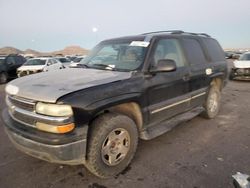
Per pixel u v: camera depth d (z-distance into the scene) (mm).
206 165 3223
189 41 4547
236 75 12055
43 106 2477
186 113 4453
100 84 2783
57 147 2422
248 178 2105
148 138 3412
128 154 3109
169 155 3539
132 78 3139
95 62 3918
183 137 4258
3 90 10875
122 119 2932
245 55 13203
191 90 4332
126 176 2980
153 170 3113
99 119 2789
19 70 14750
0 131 4633
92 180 2898
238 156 3484
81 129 2523
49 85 2734
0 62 14555
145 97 3275
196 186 2742
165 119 3863
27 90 2674
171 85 3758
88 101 2553
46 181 2879
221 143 3979
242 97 8055
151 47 3555
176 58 4043
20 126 2723
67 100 2434
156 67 3355
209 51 5102
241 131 4562
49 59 15945
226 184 2771
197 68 4457
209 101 5117
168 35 4031
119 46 3881
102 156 2801
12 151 3719
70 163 2596
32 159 3439
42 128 2508
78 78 3016
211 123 5059
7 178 2943
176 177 2938
